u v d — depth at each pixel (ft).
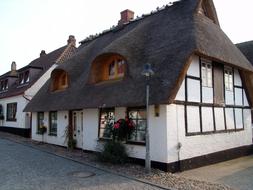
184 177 28.86
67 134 49.88
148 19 50.26
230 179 29.19
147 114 30.07
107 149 35.35
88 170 31.27
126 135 35.70
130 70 36.91
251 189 25.34
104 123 41.09
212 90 39.91
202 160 36.27
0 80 101.35
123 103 33.63
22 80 83.51
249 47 63.36
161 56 35.17
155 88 31.32
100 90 40.57
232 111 44.55
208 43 36.52
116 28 58.49
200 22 39.78
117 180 27.02
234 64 40.14
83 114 45.85
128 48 38.78
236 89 46.19
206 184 25.96
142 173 29.58
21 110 73.15
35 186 24.81
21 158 39.09
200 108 37.06
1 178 27.55
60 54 78.89
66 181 26.53
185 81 35.01
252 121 52.80
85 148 44.73
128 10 62.23
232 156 43.11
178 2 46.16
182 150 33.12
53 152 44.47
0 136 71.82
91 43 63.93
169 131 31.50
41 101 58.54
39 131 61.31
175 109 32.81
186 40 34.47
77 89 47.55
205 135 37.32
